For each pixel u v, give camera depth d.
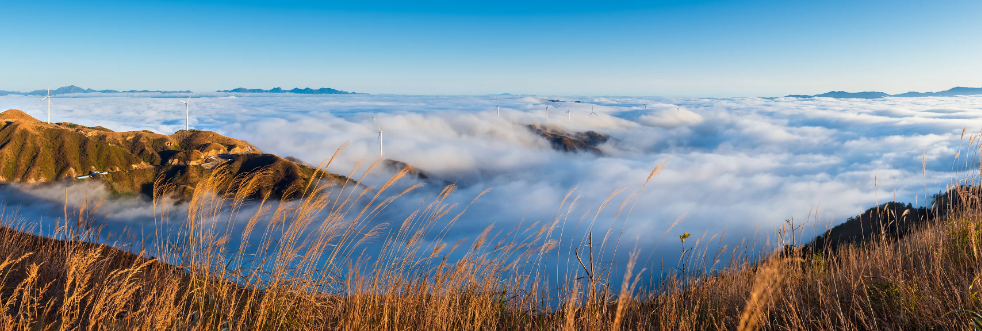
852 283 3.96
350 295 3.92
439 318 3.77
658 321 4.04
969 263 3.97
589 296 3.56
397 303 3.90
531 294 3.96
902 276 3.92
